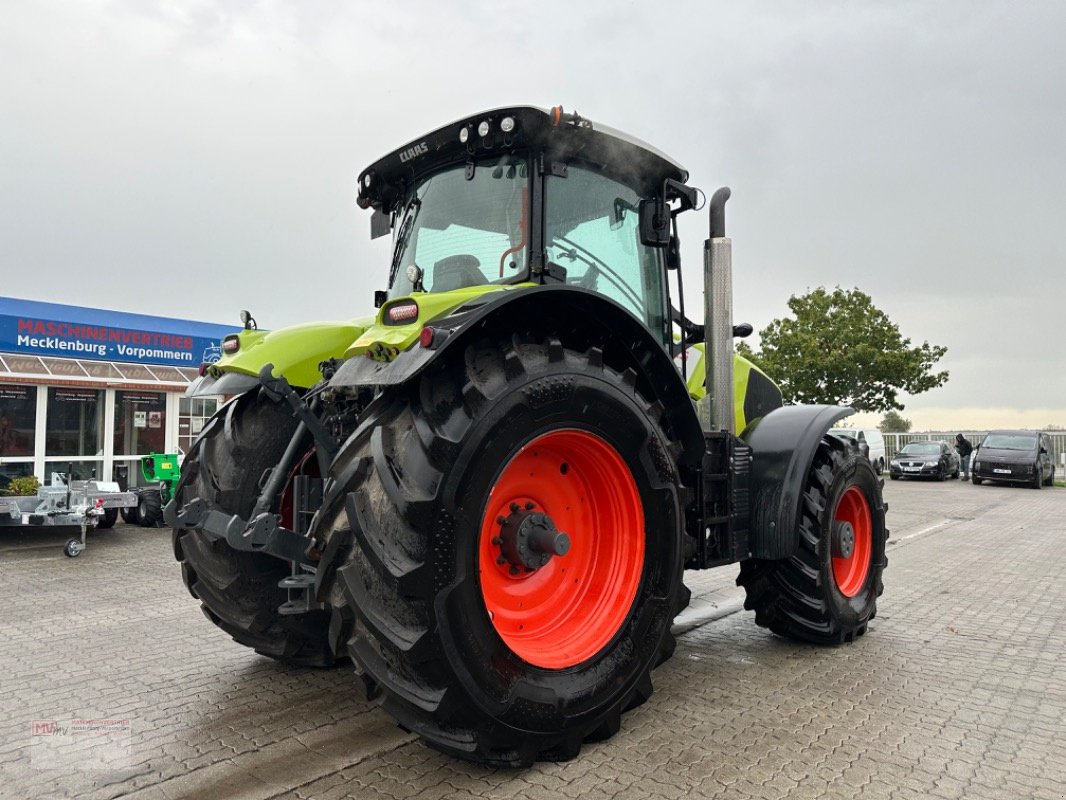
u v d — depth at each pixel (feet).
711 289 13.39
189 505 9.75
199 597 12.28
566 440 9.54
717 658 13.67
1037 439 66.03
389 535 7.91
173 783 8.86
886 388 87.04
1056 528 34.24
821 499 13.74
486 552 9.25
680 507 10.67
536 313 9.51
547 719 8.66
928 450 75.00
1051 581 21.29
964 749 9.65
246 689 12.14
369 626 7.79
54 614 17.70
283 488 11.38
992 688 12.01
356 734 10.27
